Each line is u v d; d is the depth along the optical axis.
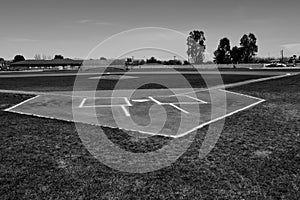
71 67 73.56
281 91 16.84
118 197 3.96
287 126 8.00
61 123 8.58
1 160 5.36
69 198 3.93
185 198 3.93
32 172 4.81
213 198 3.92
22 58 97.38
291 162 5.20
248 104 12.15
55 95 15.55
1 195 4.00
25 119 9.20
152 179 4.54
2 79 29.91
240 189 4.17
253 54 81.50
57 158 5.48
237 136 6.99
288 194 4.01
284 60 87.06
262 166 5.02
